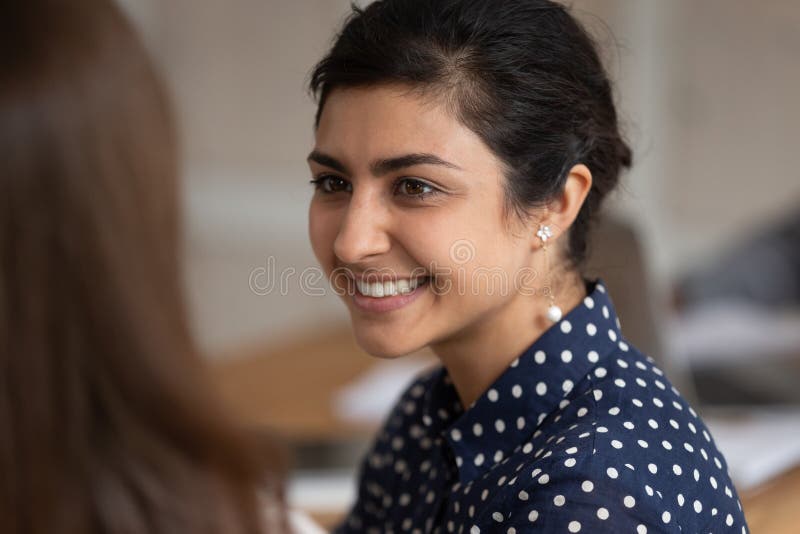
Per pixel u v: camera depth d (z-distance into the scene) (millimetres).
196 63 4223
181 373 582
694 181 3705
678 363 1762
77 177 544
